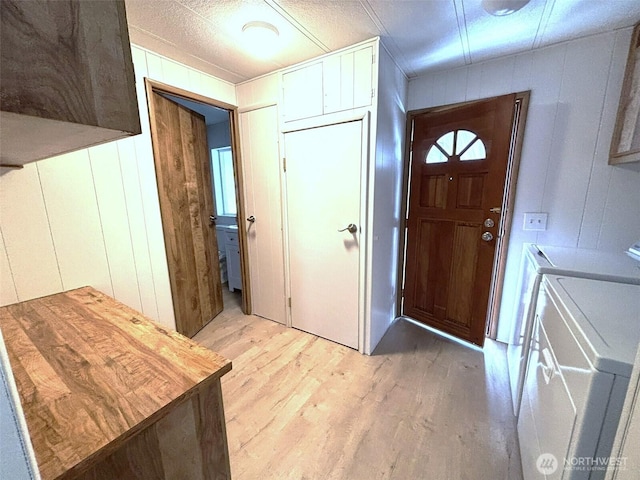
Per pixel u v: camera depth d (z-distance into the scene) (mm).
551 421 894
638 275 1184
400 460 1281
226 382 1807
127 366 726
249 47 1771
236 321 2674
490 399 1637
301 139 2123
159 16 1433
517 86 1928
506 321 2223
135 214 1825
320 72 1920
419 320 2566
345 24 1526
